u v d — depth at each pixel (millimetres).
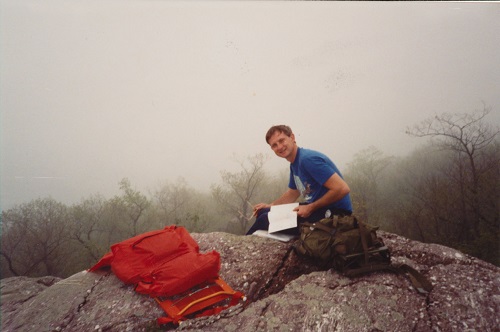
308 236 1982
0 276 7449
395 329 1380
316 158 2117
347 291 1645
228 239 2453
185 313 1606
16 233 7027
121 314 1672
